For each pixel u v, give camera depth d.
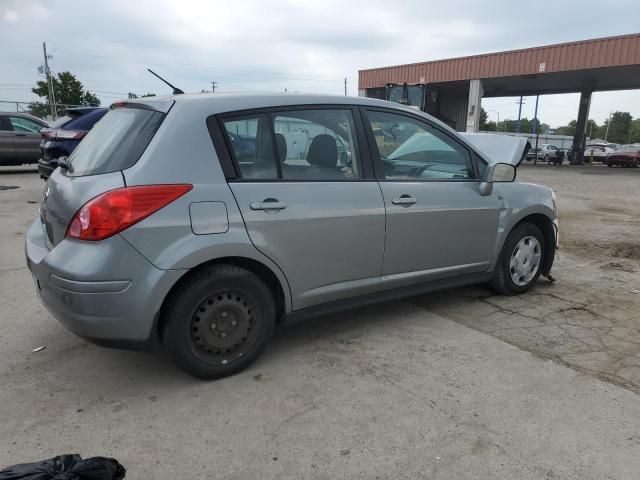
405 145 3.74
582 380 3.06
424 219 3.71
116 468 1.90
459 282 4.12
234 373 3.08
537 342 3.60
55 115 23.59
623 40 20.61
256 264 3.04
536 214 4.57
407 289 3.80
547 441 2.48
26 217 7.76
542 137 56.84
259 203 2.96
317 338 3.65
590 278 5.20
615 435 2.53
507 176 4.14
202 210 2.77
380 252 3.53
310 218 3.15
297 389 2.94
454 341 3.61
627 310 4.26
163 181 2.70
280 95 3.25
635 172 23.89
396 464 2.31
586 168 27.11
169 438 2.49
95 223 2.58
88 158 3.02
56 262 2.66
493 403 2.80
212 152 2.88
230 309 2.97
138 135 2.85
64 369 3.16
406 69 29.11
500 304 4.39
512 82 29.03
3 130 13.15
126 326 2.66
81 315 2.61
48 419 2.63
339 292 3.42
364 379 3.06
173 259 2.68
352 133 3.47
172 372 3.13
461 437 2.51
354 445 2.44
